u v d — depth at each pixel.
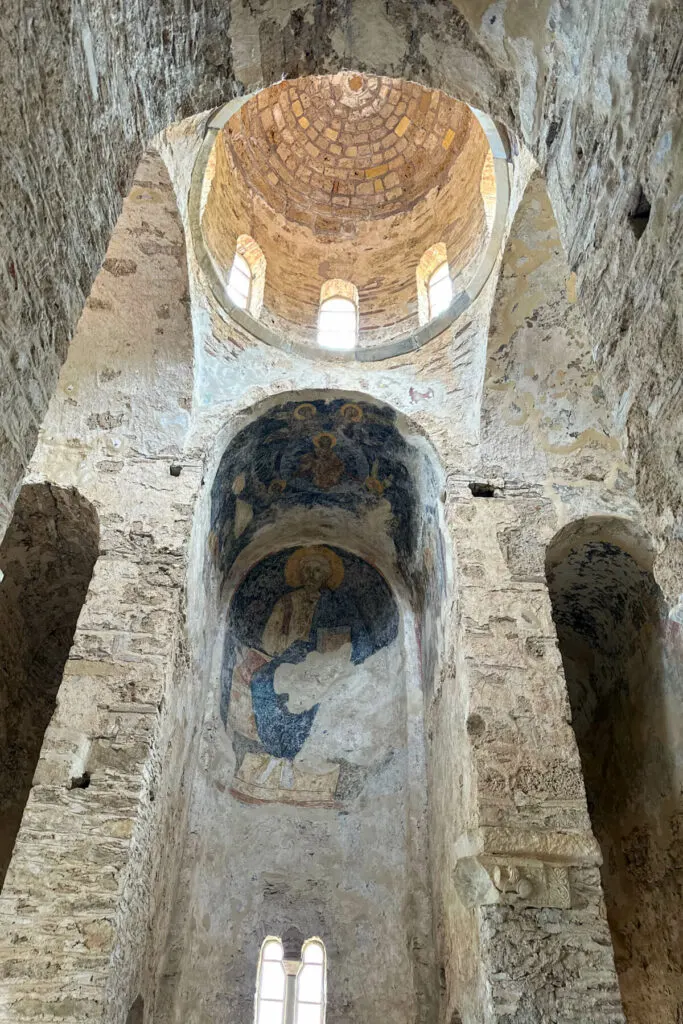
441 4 4.67
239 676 10.26
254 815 9.43
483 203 9.60
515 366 8.39
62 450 7.89
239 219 10.42
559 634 9.58
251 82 5.04
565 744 6.25
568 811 5.90
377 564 10.96
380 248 11.02
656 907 7.45
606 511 7.77
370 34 4.96
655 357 4.06
